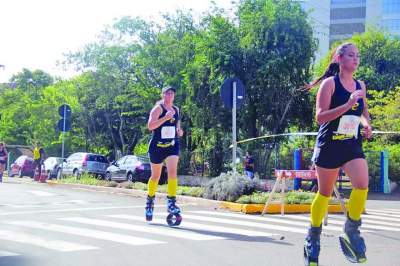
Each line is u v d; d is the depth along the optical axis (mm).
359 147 5008
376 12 98562
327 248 7359
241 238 8031
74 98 38312
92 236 8023
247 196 12852
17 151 47438
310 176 11445
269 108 22828
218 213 11562
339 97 4988
